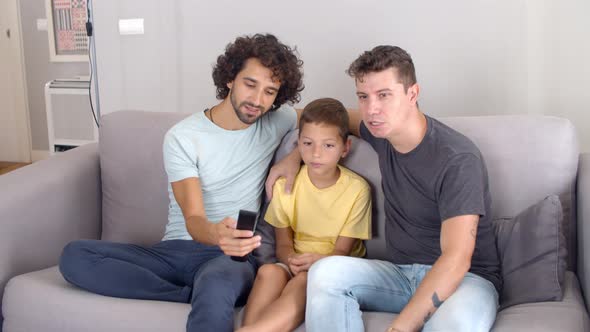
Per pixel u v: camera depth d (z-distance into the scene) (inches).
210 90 113.0
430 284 53.5
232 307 57.9
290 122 74.5
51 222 73.4
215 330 55.4
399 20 98.2
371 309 60.2
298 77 72.1
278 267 64.1
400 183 62.2
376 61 56.7
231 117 70.0
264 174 72.3
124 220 77.9
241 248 58.1
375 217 69.9
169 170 68.6
